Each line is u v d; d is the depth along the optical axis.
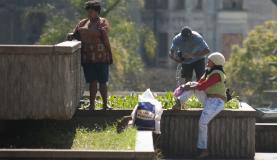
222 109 17.67
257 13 114.12
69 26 65.94
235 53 76.94
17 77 15.11
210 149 18.02
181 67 20.78
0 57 15.08
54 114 15.14
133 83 78.12
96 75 17.97
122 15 72.00
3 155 13.41
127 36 68.75
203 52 20.34
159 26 116.19
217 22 114.94
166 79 97.38
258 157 18.42
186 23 115.75
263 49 76.06
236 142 18.03
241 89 75.19
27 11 82.56
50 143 15.77
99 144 15.25
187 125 18.09
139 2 105.81
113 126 17.50
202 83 17.39
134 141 14.91
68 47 15.08
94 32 17.64
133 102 19.34
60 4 77.38
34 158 13.48
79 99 17.36
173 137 18.11
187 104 18.84
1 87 15.12
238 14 114.31
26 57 15.09
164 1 116.44
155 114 16.88
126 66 69.38
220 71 17.36
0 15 102.25
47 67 15.10
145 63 111.06
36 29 101.69
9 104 15.14
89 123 17.97
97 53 17.75
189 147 18.12
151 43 81.06
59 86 15.11
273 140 20.08
